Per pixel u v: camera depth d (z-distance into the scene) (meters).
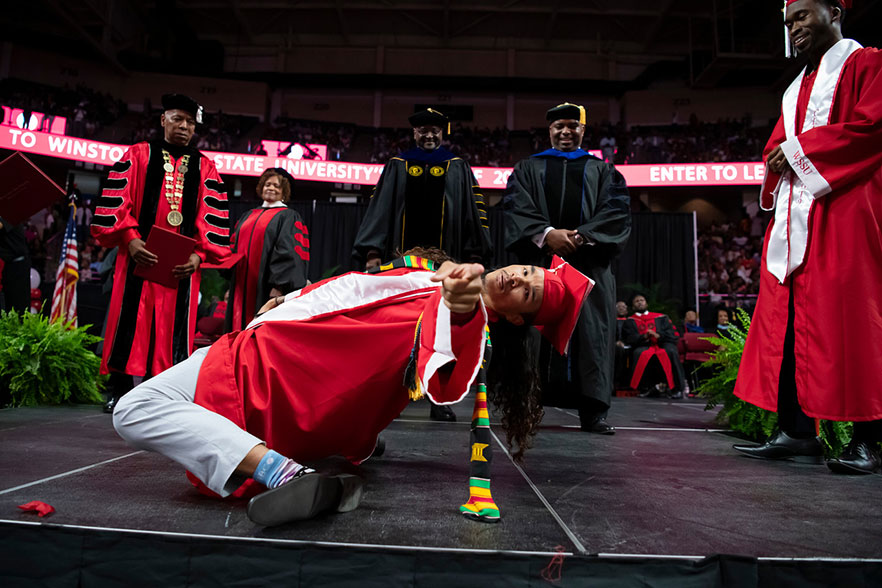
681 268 12.01
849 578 1.21
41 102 18.91
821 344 2.35
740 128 20.81
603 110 22.98
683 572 1.18
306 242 4.43
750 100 21.55
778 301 2.63
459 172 4.14
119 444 2.50
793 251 2.49
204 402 1.54
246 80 22.22
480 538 1.32
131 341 3.73
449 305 1.32
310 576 1.18
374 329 1.57
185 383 1.58
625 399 7.79
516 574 1.18
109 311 3.78
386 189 4.08
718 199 19.77
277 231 4.30
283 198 4.61
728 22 20.95
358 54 23.30
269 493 1.29
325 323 1.61
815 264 2.41
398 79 22.62
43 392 4.10
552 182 3.76
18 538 1.24
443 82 22.66
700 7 20.67
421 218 4.05
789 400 2.60
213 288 9.65
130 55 21.16
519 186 3.76
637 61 23.05
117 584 1.20
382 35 23.16
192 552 1.21
